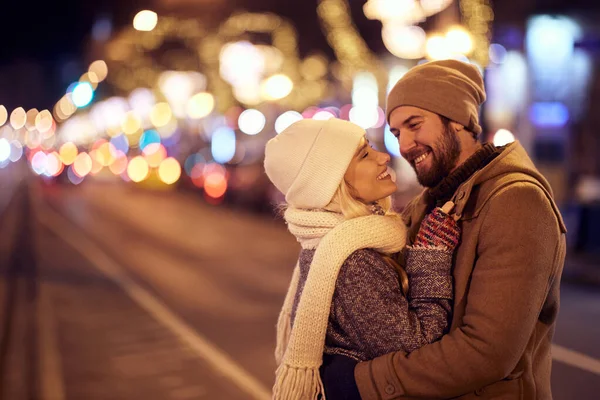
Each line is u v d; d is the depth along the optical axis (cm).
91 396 540
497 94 1333
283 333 238
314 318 207
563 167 1488
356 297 203
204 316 828
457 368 187
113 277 1148
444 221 206
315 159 217
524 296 188
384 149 1658
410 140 221
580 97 1429
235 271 1187
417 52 1166
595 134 1473
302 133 221
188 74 2483
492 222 197
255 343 691
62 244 1653
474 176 207
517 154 213
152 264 1292
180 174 3388
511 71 1339
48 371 609
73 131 7506
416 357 192
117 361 639
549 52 1361
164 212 2541
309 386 207
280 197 2086
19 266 1301
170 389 554
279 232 1802
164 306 895
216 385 561
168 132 4034
